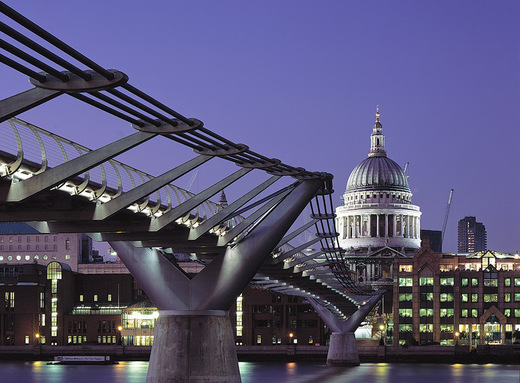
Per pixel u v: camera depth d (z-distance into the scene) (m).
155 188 56.25
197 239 72.38
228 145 53.22
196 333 73.00
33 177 47.28
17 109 36.12
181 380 72.31
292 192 73.00
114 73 34.44
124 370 179.75
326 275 122.25
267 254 74.06
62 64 31.62
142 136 47.12
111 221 63.91
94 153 47.34
